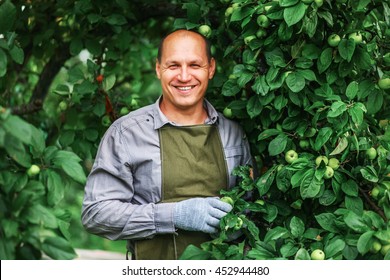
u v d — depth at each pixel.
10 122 1.62
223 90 2.49
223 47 2.85
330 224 2.12
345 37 2.33
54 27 3.09
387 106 2.59
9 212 1.76
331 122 2.15
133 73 3.63
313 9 2.18
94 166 2.42
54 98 3.63
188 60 2.33
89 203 2.35
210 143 2.42
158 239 2.35
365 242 1.95
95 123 3.01
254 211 2.34
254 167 2.59
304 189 2.11
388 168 2.23
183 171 2.35
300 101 2.31
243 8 2.36
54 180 1.92
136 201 2.41
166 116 2.45
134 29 3.54
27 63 3.48
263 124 2.46
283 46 2.39
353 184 2.17
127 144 2.37
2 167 1.86
